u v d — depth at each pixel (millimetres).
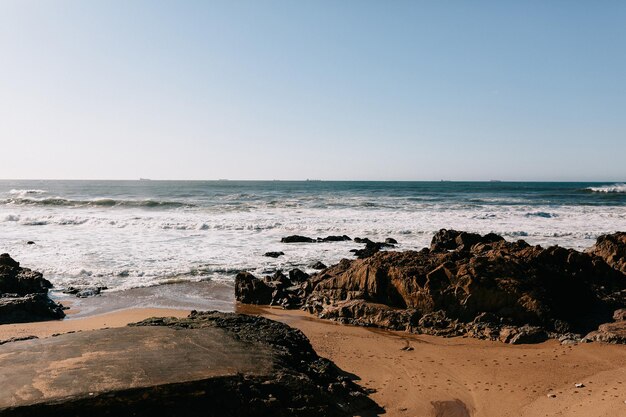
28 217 36531
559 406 7828
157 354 7168
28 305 13648
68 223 34875
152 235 29109
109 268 19938
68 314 14133
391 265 14039
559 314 12094
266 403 6574
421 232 30031
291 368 7695
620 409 7379
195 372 6613
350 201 56094
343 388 8117
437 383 8984
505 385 8836
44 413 5535
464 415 7742
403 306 13445
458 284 12648
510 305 12250
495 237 22953
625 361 9688
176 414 6023
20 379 6152
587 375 9102
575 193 78750
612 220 35812
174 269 19938
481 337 11750
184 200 58906
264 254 23250
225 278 18781
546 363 9852
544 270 12977
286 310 14953
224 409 6289
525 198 63500
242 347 8008
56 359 6832
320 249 24781
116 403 5812
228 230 31578
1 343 8047
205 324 9766
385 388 8734
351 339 11773
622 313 12117
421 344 11398
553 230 30500
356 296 14055
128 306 15023
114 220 34875
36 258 21781
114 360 6828
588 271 15211
